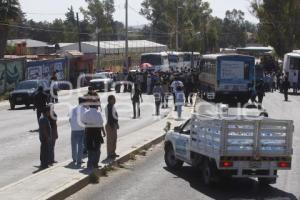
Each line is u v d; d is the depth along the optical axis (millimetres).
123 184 16781
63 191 14664
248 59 51219
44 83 49094
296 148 24719
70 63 81062
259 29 104438
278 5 101500
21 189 14758
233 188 16375
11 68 62156
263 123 15812
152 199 14703
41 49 130750
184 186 16531
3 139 26609
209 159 16359
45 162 18766
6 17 76500
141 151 23156
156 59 79688
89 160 18141
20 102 47094
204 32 180250
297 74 69062
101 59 118875
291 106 48875
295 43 102438
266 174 16047
